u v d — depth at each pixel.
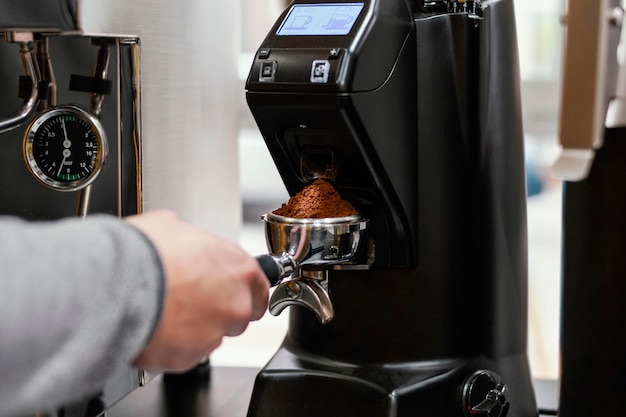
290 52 0.62
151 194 0.86
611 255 0.60
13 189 0.72
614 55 0.53
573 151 0.48
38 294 0.42
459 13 0.67
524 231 0.76
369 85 0.61
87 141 0.71
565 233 0.62
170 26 0.90
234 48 1.13
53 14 0.62
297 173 0.69
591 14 0.47
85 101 0.71
